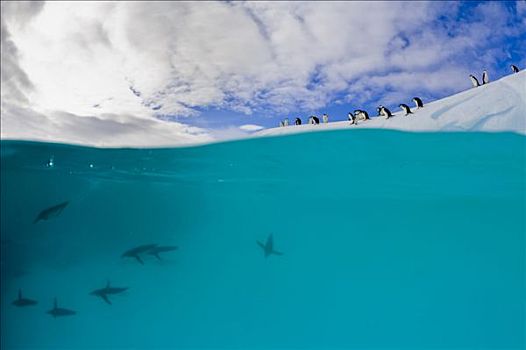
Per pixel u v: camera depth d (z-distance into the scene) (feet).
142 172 38.96
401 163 34.60
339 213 64.28
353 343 66.80
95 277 58.08
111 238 58.44
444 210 57.06
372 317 77.25
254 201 56.85
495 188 42.98
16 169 38.14
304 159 34.32
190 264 72.18
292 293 82.94
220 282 77.87
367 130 27.86
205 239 71.87
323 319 78.18
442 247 77.20
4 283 44.78
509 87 26.05
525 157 31.07
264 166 36.47
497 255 74.18
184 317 67.41
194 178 42.01
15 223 47.14
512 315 65.46
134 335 55.31
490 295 73.20
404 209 58.85
